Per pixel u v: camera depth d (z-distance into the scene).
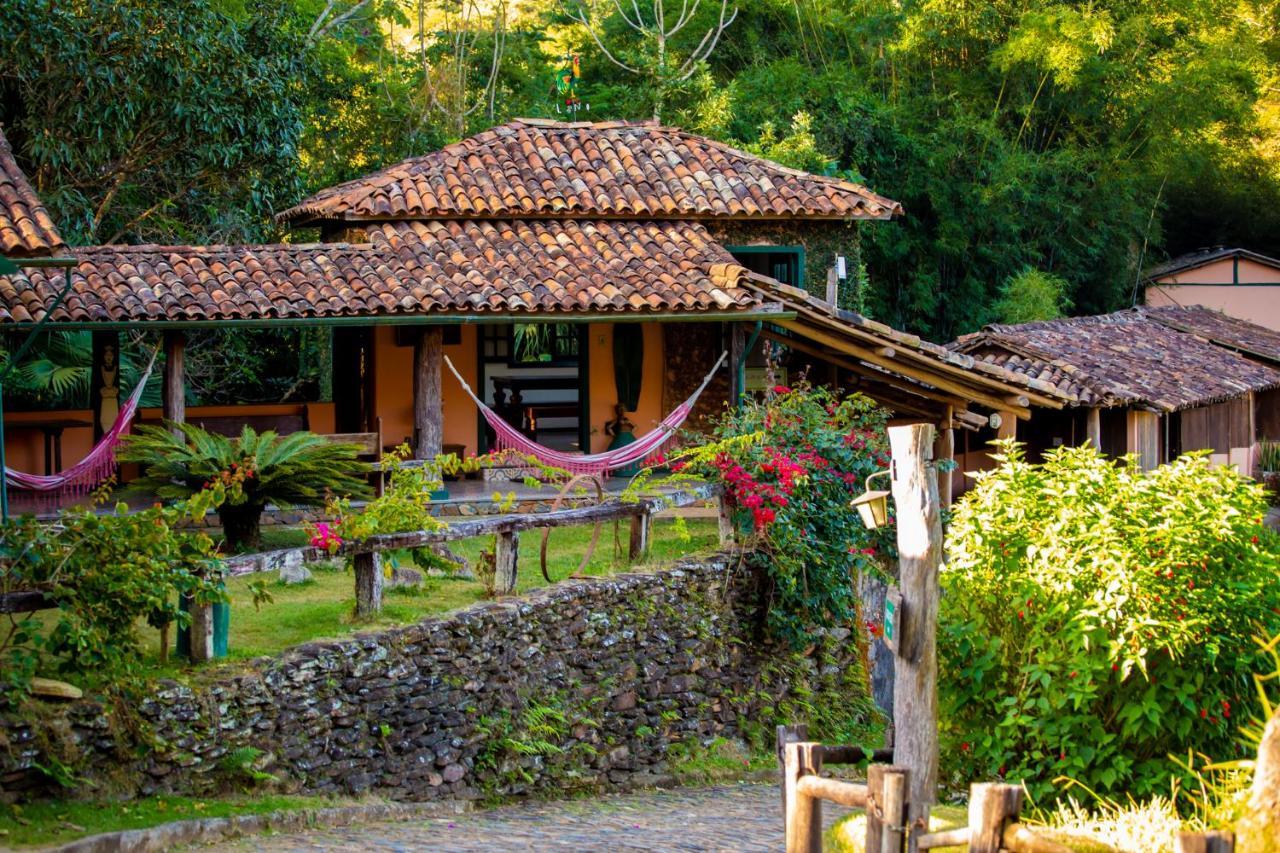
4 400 20.64
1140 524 9.00
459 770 10.27
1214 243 42.69
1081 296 37.34
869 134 32.19
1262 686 8.81
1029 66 35.03
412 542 10.59
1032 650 9.19
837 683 14.53
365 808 9.16
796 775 6.62
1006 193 33.47
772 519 13.55
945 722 9.59
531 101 33.91
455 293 15.88
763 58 35.47
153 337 23.23
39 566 8.15
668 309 16.23
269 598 9.60
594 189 18.88
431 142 28.78
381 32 34.19
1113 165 36.06
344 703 9.46
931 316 33.16
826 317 16.78
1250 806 6.25
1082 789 8.93
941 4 34.53
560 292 16.17
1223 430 28.78
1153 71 36.94
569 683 11.53
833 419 15.08
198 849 7.66
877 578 14.86
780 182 19.84
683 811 10.75
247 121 20.34
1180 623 8.55
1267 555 9.05
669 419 16.20
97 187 20.36
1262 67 42.59
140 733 8.09
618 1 35.81
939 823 7.46
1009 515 9.38
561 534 15.44
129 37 18.73
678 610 12.86
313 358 26.98
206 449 12.72
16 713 7.57
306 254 16.56
